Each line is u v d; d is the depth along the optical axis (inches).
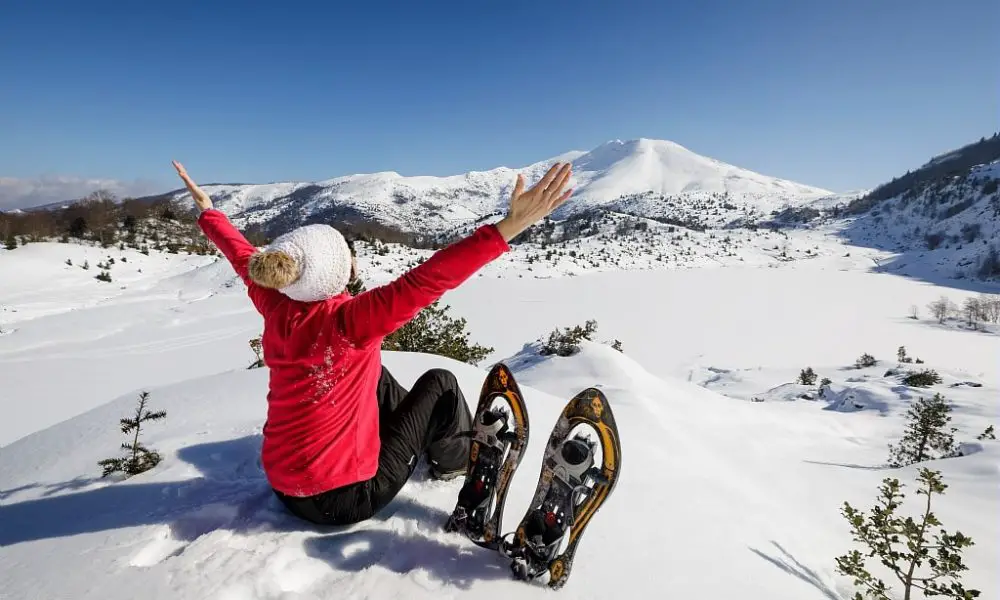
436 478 108.6
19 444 144.9
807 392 848.9
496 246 65.2
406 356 237.3
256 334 1332.4
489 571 81.9
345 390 74.5
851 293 3425.2
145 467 112.4
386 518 94.0
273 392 76.6
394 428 91.7
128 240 2960.1
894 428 492.4
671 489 136.3
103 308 1636.3
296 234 69.0
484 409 98.7
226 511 91.6
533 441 149.8
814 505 184.5
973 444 377.4
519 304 2404.0
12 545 85.8
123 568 76.2
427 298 66.5
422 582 77.4
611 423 82.8
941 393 690.8
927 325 2593.5
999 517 203.0
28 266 2055.9
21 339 1277.1
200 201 105.1
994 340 2239.2
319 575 78.6
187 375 961.5
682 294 2933.1
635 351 1768.0
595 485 81.8
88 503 98.7
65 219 3129.9
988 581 148.6
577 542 80.0
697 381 1317.7
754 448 262.5
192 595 69.6
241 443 124.5
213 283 2076.8
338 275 69.4
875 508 133.2
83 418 158.2
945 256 5831.7
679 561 95.7
